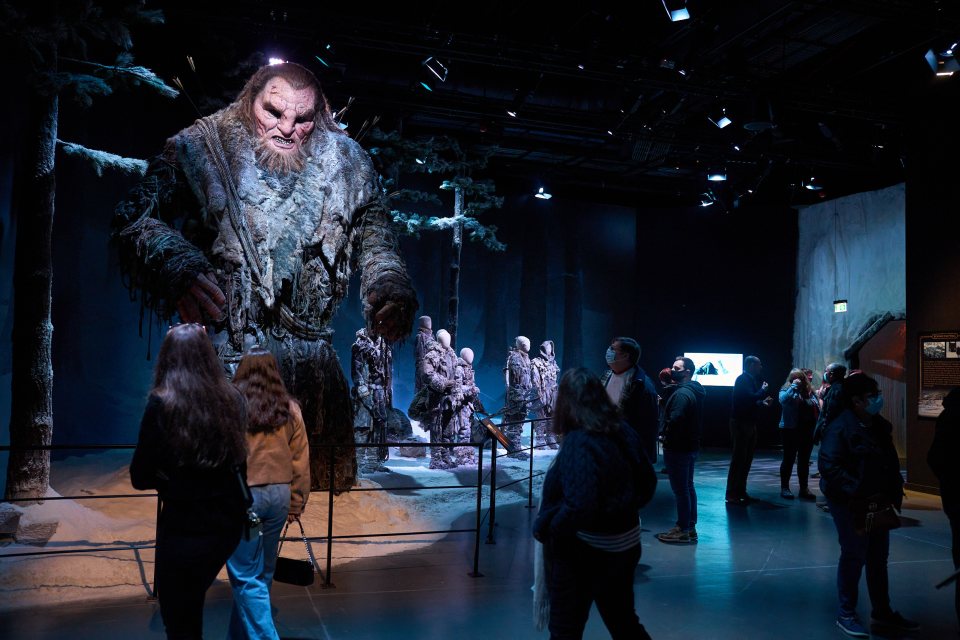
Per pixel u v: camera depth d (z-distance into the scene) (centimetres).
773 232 1998
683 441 734
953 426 475
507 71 1490
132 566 565
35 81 659
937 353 1130
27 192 700
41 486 686
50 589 520
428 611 501
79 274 1249
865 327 1741
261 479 377
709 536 775
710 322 2017
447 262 1891
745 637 472
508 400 1669
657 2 1191
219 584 546
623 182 1972
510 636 457
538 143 1766
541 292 1988
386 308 758
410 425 1502
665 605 536
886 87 1488
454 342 1733
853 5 1046
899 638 475
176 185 738
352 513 766
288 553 636
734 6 1220
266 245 743
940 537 796
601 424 332
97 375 1268
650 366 2056
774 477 1293
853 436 475
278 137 766
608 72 1247
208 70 1179
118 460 1084
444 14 1325
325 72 1194
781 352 1981
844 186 1892
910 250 1191
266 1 1105
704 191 1973
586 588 329
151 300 682
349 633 455
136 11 732
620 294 2073
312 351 770
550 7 1304
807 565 657
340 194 793
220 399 310
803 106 1355
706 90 1295
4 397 871
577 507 314
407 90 1421
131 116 1324
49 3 680
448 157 1736
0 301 846
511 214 1977
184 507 305
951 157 1131
